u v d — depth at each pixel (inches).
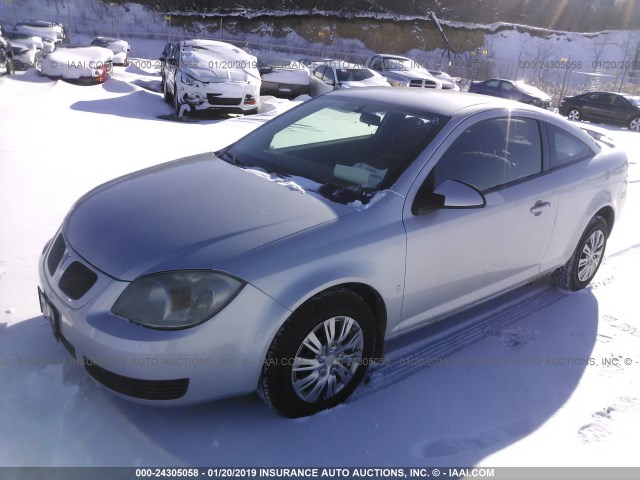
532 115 146.3
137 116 453.7
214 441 98.7
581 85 1266.0
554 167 149.1
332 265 100.4
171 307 89.9
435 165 121.2
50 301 101.8
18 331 124.6
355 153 130.0
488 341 139.3
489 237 129.2
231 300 91.4
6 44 598.2
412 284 116.2
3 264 156.3
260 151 141.7
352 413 108.8
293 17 1637.6
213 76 482.3
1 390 105.3
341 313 103.0
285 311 95.0
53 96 478.0
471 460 99.9
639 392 123.0
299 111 157.9
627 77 1327.5
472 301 135.3
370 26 1659.7
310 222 104.0
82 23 1531.7
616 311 160.9
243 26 1622.8
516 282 146.4
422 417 109.6
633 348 141.2
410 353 131.2
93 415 101.6
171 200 112.7
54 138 320.2
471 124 129.6
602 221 168.7
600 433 109.3
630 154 459.2
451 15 1795.0
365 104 144.8
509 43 1761.8
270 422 104.5
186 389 92.5
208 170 130.6
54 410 101.8
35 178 239.5
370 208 110.0
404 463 97.9
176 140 350.3
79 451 93.6
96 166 269.0
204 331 90.0
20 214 195.8
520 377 125.1
